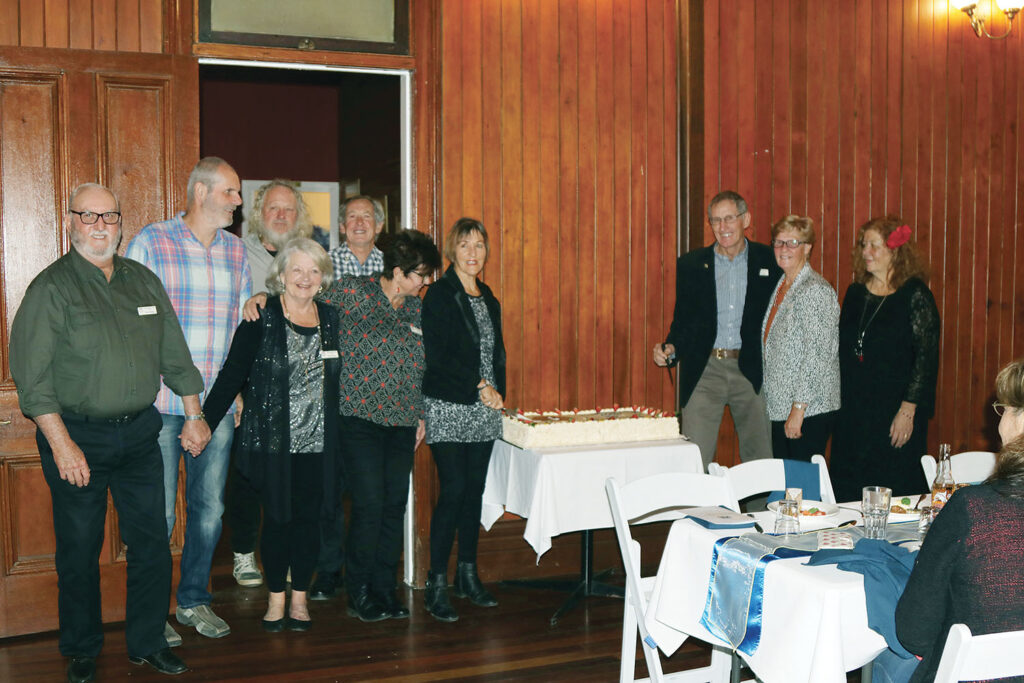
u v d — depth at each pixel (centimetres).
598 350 473
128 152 388
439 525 395
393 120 668
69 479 306
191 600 378
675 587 261
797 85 502
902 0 525
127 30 388
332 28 421
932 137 538
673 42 479
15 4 373
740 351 440
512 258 455
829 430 418
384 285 377
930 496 304
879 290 435
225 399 340
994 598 181
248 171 832
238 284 376
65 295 306
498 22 446
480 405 390
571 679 333
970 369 559
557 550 466
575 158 464
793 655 215
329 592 424
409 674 334
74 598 324
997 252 561
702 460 438
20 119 373
